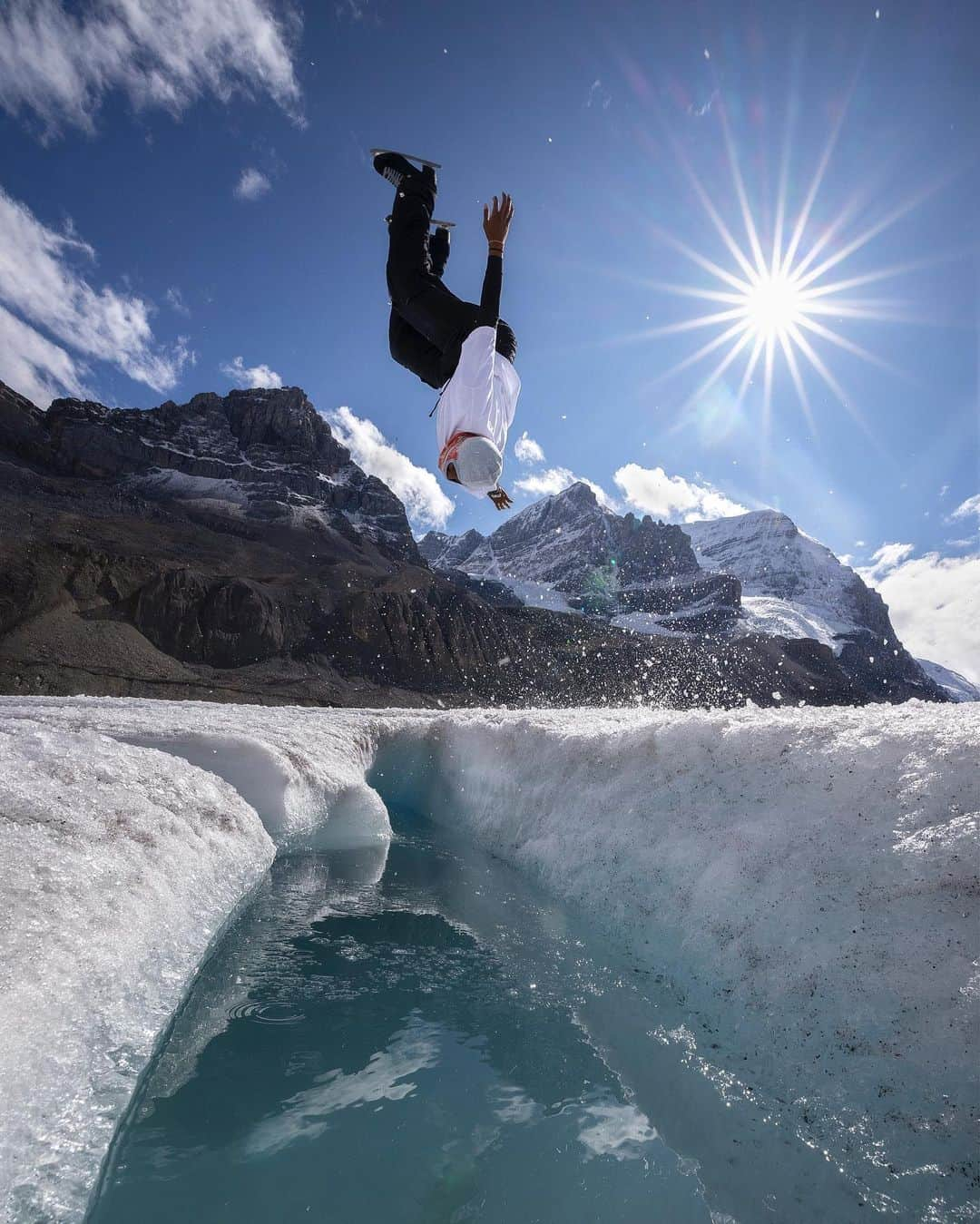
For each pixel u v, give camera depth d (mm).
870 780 3070
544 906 4469
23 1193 1549
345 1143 2016
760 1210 1760
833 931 2490
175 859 3473
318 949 3631
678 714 6289
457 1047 2635
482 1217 1727
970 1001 1958
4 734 4059
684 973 2990
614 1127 2135
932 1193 1663
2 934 2094
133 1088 2080
